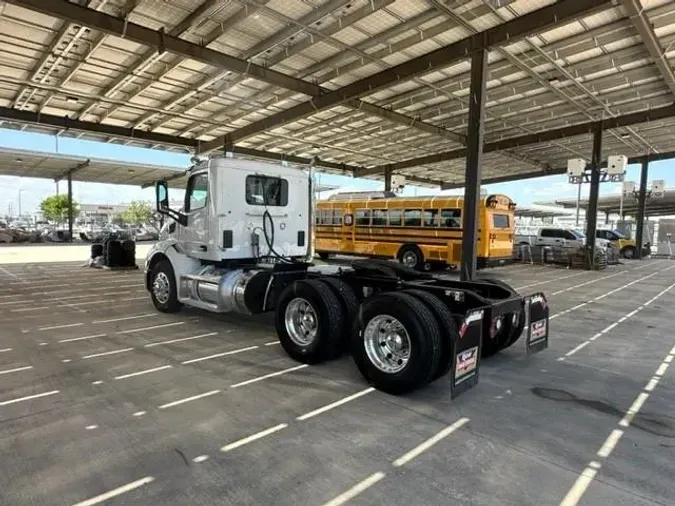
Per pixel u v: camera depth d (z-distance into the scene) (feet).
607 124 48.24
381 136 56.59
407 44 29.60
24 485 7.82
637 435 10.16
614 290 34.50
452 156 65.77
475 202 29.73
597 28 28.30
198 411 11.07
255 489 7.84
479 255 41.32
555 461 8.96
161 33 27.96
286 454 9.07
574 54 31.94
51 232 95.50
